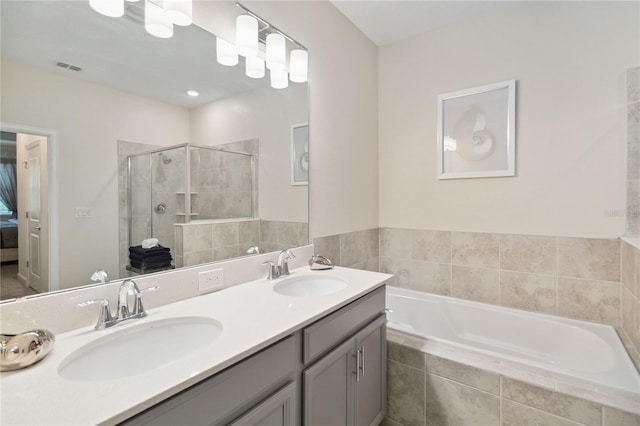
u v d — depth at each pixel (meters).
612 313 1.88
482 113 2.30
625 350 1.56
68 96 1.04
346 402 1.32
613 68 1.86
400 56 2.68
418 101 2.59
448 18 2.35
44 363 0.78
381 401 1.63
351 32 2.42
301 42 1.94
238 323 1.02
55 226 1.01
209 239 1.46
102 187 1.13
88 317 1.01
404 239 2.68
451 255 2.45
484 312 2.18
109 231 1.14
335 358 1.23
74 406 0.61
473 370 1.47
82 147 1.08
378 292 1.59
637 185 1.80
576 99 1.97
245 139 1.64
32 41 0.97
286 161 1.87
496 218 2.26
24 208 0.94
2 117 0.91
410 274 2.65
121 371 0.93
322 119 2.14
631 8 1.81
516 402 1.37
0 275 0.88
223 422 0.81
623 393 1.22
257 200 1.69
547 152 2.06
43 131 0.99
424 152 2.57
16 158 0.92
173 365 0.76
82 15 1.07
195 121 1.42
